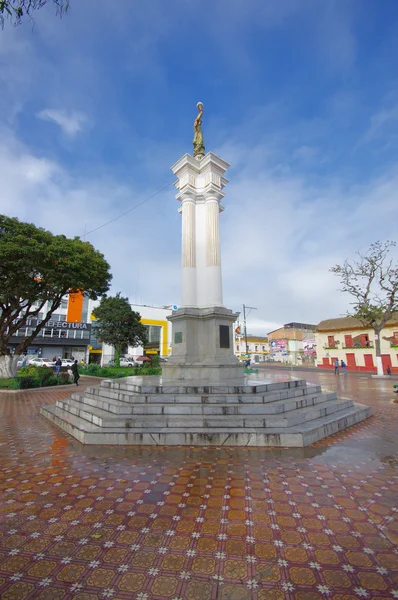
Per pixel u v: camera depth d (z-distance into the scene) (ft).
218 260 32.76
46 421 26.16
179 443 17.99
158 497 11.85
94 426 20.29
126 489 12.55
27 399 40.86
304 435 18.11
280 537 9.31
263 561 8.23
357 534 9.46
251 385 23.50
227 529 9.72
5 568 7.96
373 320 80.12
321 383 64.18
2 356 59.21
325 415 23.15
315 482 13.16
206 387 22.74
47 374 56.18
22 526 9.89
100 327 91.45
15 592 7.14
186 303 31.60
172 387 22.94
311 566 8.04
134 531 9.61
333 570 7.88
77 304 131.54
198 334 30.83
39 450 17.69
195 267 33.12
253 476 13.75
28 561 8.23
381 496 11.95
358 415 24.93
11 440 19.94
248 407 20.20
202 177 35.55
